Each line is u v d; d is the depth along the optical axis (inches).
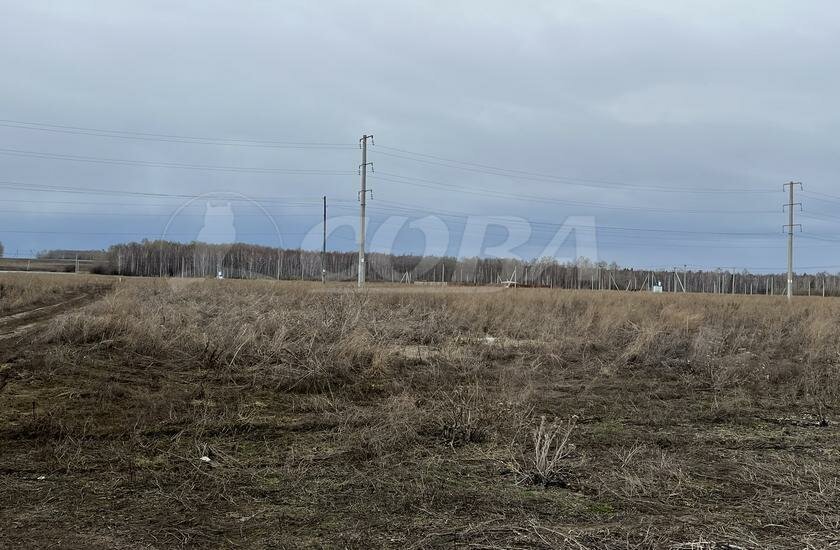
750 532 139.4
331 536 134.4
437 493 161.0
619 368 374.9
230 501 153.5
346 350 337.1
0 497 151.7
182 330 365.1
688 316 589.6
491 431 218.7
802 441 221.9
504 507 153.0
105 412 226.8
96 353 322.0
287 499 155.6
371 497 157.6
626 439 220.1
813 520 147.6
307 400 261.9
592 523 144.0
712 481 176.4
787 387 322.7
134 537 131.9
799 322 613.3
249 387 282.7
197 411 234.4
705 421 252.2
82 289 1047.0
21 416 214.8
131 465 175.8
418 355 375.2
